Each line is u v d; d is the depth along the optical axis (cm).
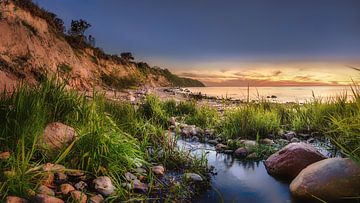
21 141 387
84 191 377
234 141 674
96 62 4047
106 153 450
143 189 414
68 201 347
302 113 909
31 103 492
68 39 3800
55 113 546
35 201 320
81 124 541
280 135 773
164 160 532
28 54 2097
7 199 306
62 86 620
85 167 432
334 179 386
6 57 1859
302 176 421
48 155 431
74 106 576
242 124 774
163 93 2955
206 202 402
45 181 373
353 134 487
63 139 471
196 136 790
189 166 530
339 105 787
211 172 520
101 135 462
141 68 7188
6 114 460
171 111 1186
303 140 726
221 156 621
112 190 390
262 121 792
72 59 2791
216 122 928
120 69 4762
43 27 2684
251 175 509
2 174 339
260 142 702
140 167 493
